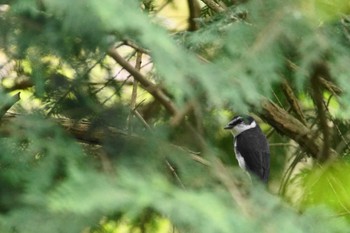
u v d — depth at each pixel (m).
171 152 7.40
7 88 9.38
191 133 8.51
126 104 9.03
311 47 6.50
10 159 6.77
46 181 6.27
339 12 6.77
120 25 5.68
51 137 6.99
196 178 7.28
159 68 5.94
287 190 12.55
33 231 5.39
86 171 5.85
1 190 6.52
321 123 10.66
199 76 6.13
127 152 7.29
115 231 10.56
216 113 10.34
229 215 5.62
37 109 8.00
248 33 6.58
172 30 11.25
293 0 6.66
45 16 6.58
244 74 6.32
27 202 5.59
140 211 5.21
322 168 10.46
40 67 7.49
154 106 12.27
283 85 11.88
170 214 5.33
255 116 14.34
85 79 8.35
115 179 5.70
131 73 8.45
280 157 14.55
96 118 7.83
